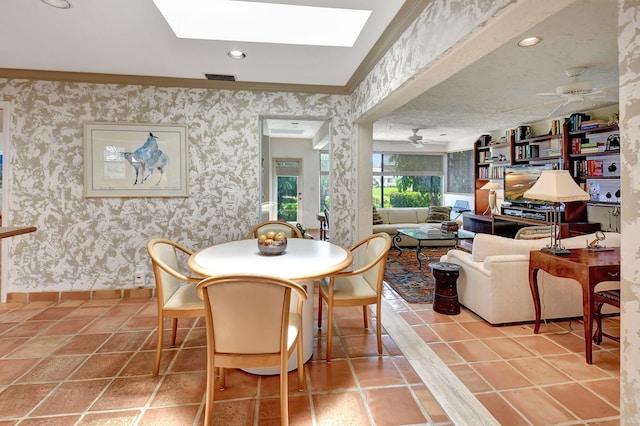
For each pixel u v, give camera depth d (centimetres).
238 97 354
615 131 423
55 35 245
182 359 220
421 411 169
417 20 205
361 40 253
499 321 270
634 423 97
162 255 219
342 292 228
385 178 843
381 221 688
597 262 218
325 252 237
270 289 142
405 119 549
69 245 334
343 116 372
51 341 245
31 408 170
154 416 165
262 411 169
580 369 206
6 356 222
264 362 149
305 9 234
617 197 432
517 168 577
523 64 305
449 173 849
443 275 295
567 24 230
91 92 329
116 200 339
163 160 344
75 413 167
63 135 328
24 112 321
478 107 466
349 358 221
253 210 361
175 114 344
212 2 225
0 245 327
